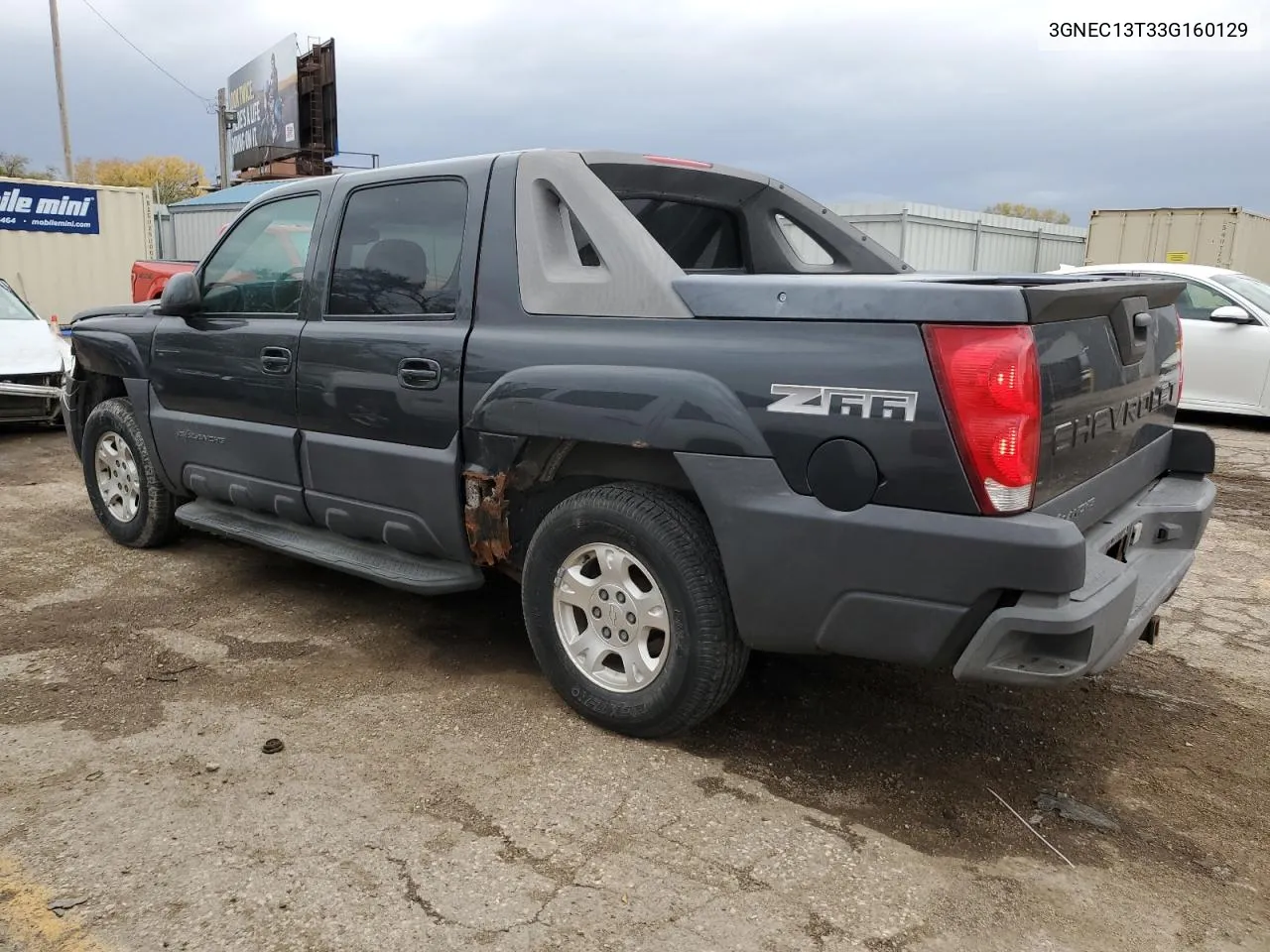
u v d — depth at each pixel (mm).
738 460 2812
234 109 44281
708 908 2404
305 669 3816
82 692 3576
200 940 2256
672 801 2895
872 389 2602
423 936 2281
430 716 3420
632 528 3068
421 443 3623
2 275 15500
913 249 20484
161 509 5184
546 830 2727
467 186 3568
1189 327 10398
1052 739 3387
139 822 2729
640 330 3051
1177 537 3430
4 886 2441
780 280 2830
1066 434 2678
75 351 5453
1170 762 3246
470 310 3496
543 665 3441
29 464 7984
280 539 4305
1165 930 2389
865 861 2629
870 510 2631
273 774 3000
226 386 4422
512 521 3590
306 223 4176
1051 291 2488
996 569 2477
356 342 3795
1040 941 2332
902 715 3531
